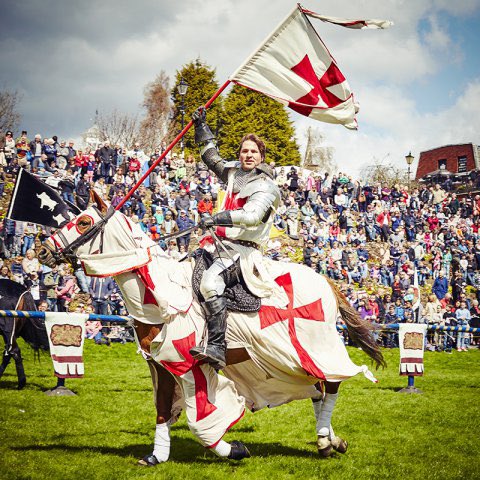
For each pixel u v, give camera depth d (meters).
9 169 20.36
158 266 5.74
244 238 5.83
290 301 5.92
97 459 6.09
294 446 6.95
